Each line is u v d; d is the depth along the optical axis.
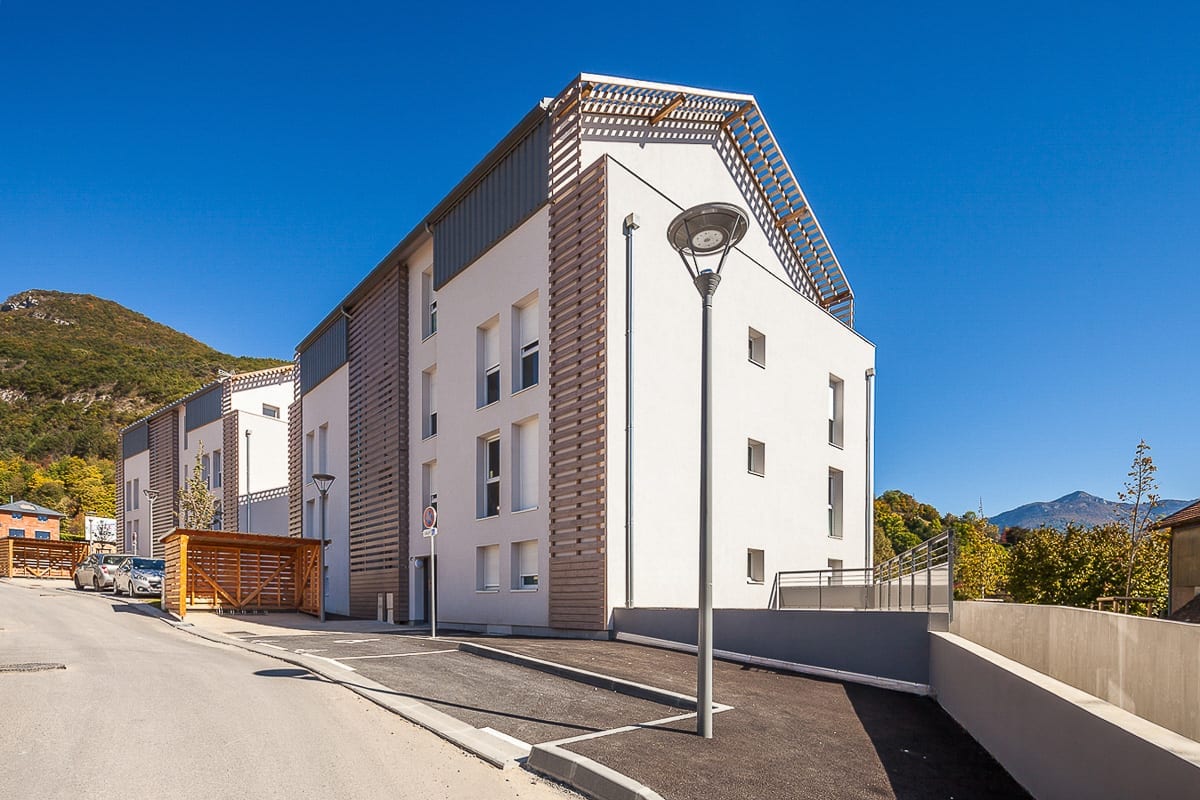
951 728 6.95
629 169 15.17
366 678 8.98
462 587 17.11
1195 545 18.38
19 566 35.75
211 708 7.23
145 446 42.22
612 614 13.04
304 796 4.82
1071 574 22.59
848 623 9.49
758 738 6.27
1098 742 3.95
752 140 19.58
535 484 15.56
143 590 23.75
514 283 16.39
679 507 14.68
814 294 23.67
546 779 5.34
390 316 21.47
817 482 19.62
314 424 26.34
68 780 4.98
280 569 22.06
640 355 14.29
